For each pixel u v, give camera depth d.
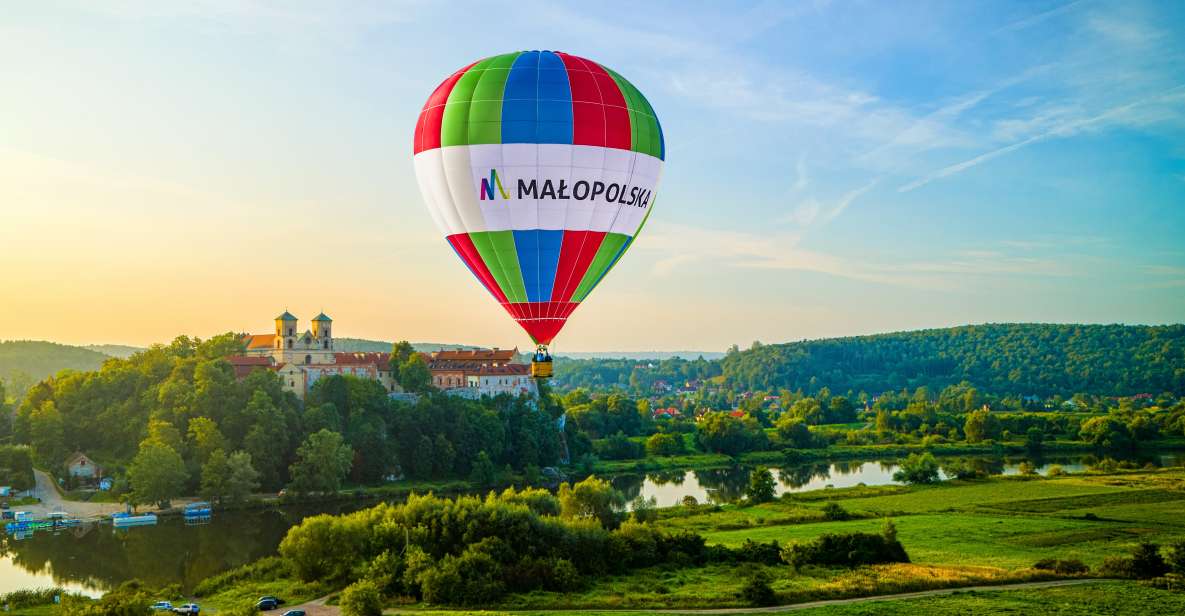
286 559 98.00
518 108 66.19
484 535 95.94
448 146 67.44
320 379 190.88
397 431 188.12
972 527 121.31
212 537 131.25
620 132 67.44
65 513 142.00
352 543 96.31
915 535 116.25
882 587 88.00
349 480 176.25
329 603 88.75
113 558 117.94
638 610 83.62
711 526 125.12
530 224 67.69
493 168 66.69
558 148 66.12
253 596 91.94
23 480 160.62
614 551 97.75
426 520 98.38
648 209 72.31
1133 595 85.12
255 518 146.25
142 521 141.12
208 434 161.62
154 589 99.62
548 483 193.38
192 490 159.12
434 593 86.62
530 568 91.50
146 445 156.00
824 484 187.62
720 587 89.94
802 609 82.56
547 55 68.94
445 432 192.00
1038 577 92.06
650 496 172.38
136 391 187.00
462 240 70.06
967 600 84.00
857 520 128.88
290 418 175.50
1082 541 112.50
